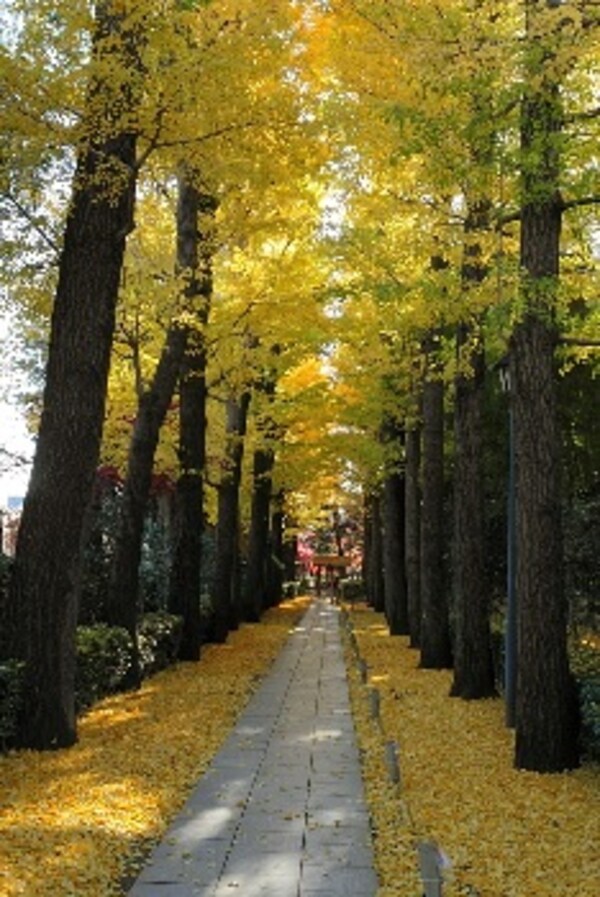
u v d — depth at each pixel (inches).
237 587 1198.9
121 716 486.3
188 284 601.3
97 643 522.6
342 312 748.0
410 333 604.1
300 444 1023.0
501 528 739.4
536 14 301.1
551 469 371.9
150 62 385.4
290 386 1153.4
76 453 406.0
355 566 3216.0
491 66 310.3
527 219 372.8
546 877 248.4
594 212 416.5
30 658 394.0
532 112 337.7
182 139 413.4
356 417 899.4
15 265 464.4
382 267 537.0
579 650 558.6
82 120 389.4
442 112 351.6
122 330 623.8
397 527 1083.9
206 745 425.1
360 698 585.6
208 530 1491.1
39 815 295.0
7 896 224.8
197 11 374.3
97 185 406.3
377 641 973.8
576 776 355.9
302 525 2434.8
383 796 334.3
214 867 258.5
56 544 400.5
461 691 568.7
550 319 353.7
